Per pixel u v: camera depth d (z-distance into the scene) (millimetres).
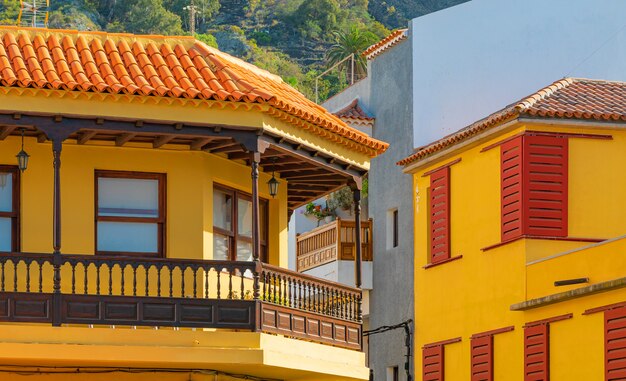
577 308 35219
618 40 49844
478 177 40844
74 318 27891
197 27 166125
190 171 31016
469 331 40906
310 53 164500
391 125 54719
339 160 32500
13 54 29750
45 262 29484
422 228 44656
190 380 29641
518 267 38312
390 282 53469
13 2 135750
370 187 55594
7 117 27812
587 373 34531
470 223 41219
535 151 38312
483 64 51719
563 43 50469
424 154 43562
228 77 30594
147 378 29406
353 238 53750
